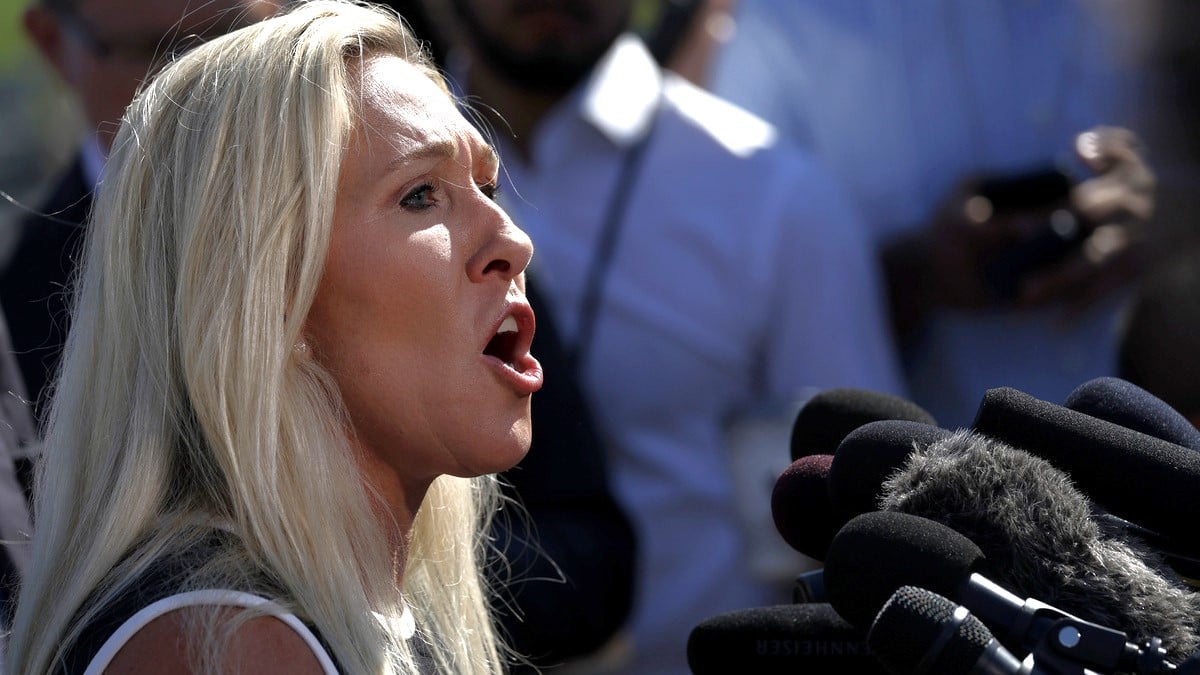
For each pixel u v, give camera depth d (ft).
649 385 13.75
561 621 10.89
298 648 6.03
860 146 15.51
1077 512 5.53
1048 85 15.07
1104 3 14.74
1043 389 14.79
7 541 8.31
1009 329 14.85
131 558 6.28
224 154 6.52
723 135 14.55
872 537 5.46
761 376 14.30
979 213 14.88
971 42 15.15
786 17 15.72
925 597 5.07
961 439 5.84
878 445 6.09
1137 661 4.96
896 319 15.17
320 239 6.40
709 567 13.62
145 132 6.79
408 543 7.16
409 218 6.57
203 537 6.30
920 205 15.30
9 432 9.04
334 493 6.45
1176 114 14.30
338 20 6.78
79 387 6.81
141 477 6.47
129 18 11.48
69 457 6.74
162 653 5.81
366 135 6.58
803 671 6.77
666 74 15.51
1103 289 14.57
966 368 14.90
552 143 14.12
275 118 6.50
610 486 11.59
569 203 14.16
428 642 7.57
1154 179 14.43
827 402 7.48
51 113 14.35
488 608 9.67
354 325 6.50
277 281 6.39
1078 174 14.84
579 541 11.05
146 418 6.55
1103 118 14.85
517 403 6.79
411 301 6.48
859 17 15.48
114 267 6.73
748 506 13.75
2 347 9.45
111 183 6.88
